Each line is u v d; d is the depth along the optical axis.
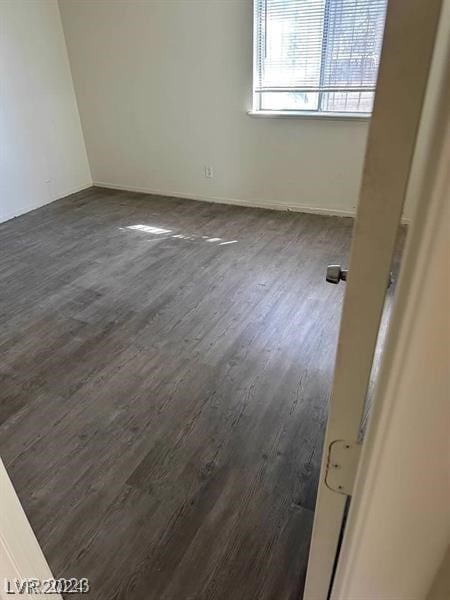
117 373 2.18
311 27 3.34
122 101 4.38
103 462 1.72
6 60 3.88
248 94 3.75
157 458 1.73
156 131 4.37
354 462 0.66
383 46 0.37
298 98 3.69
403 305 0.44
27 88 4.12
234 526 1.48
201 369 2.19
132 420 1.91
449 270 0.40
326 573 0.85
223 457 1.73
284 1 3.31
